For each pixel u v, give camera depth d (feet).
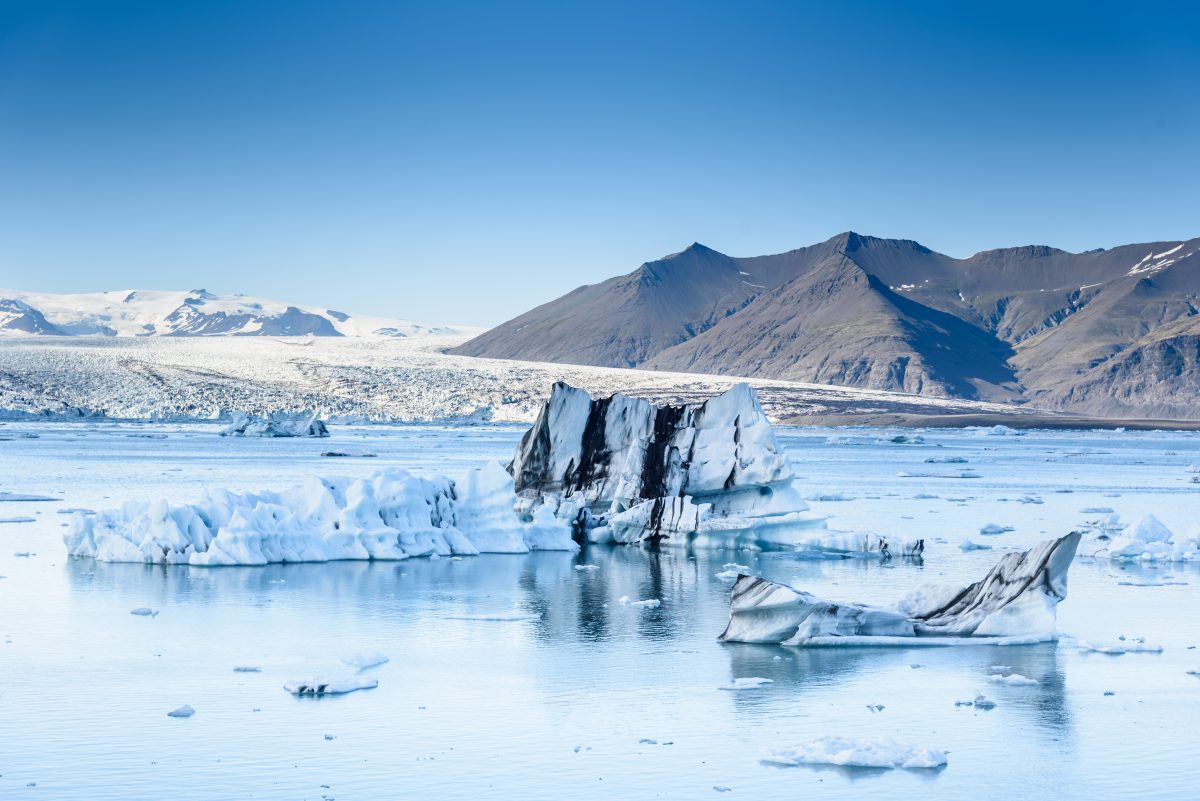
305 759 76.69
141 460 402.11
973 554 173.17
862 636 110.42
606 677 97.81
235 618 118.93
